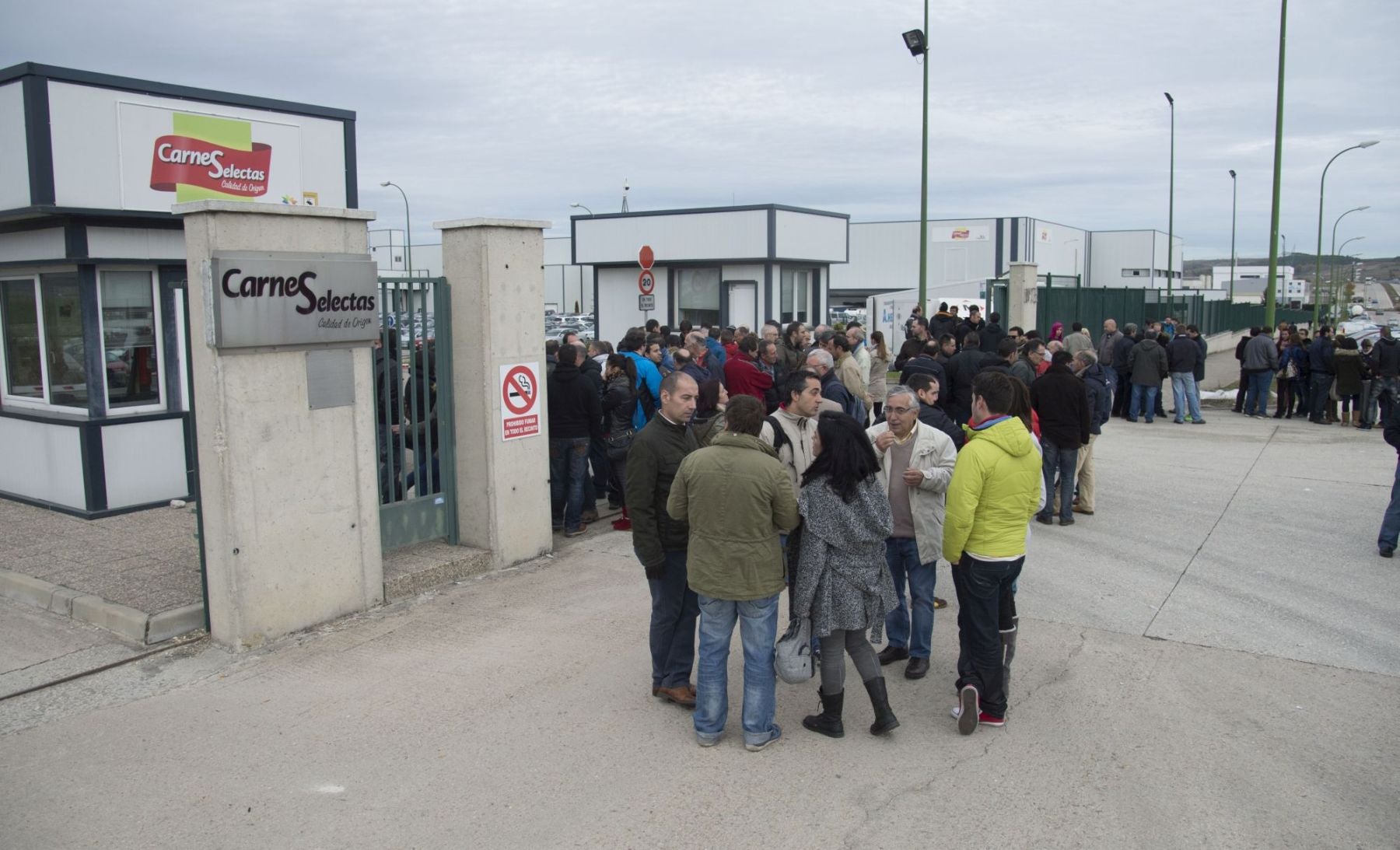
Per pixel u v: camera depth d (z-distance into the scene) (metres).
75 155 8.44
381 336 7.38
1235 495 10.77
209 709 5.29
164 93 8.96
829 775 4.62
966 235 50.69
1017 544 4.96
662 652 5.36
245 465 5.99
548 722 5.16
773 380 10.12
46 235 8.72
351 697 5.46
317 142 10.23
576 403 8.77
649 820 4.22
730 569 4.68
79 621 6.57
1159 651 6.20
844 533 4.75
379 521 7.01
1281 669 5.89
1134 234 58.22
